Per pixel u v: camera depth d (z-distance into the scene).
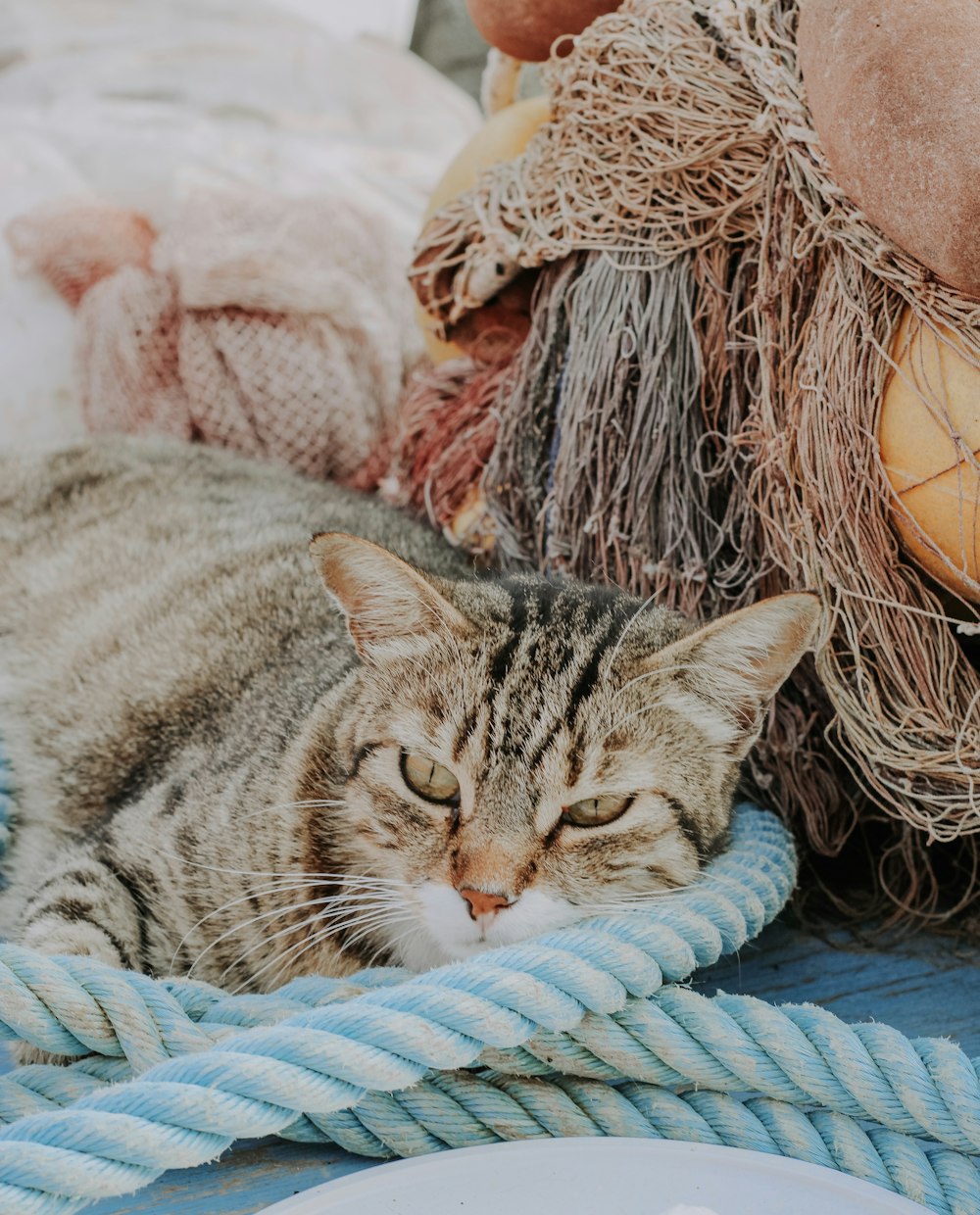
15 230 0.88
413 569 0.55
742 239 0.57
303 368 0.82
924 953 0.58
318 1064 0.47
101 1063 0.51
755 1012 0.50
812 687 0.59
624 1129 0.50
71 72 1.23
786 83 0.53
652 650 0.55
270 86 1.25
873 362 0.52
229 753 0.59
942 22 0.50
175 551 0.70
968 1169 0.49
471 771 0.54
